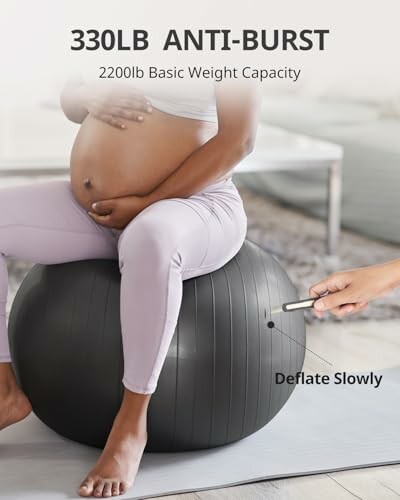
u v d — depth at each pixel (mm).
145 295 1881
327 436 2229
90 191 2109
